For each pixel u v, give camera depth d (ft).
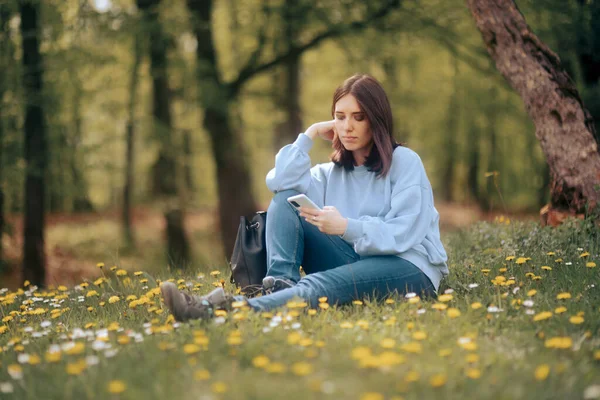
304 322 8.80
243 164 39.22
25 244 32.32
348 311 9.59
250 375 6.85
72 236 49.98
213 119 38.11
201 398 6.13
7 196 32.89
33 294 14.87
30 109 31.45
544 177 58.54
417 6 35.94
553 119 15.28
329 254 10.68
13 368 7.30
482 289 11.08
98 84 36.27
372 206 10.75
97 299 12.82
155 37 33.78
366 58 37.86
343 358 7.27
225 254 38.96
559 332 8.33
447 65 50.16
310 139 11.18
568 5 27.84
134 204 49.67
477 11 16.01
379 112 10.65
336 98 10.84
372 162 10.83
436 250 10.56
